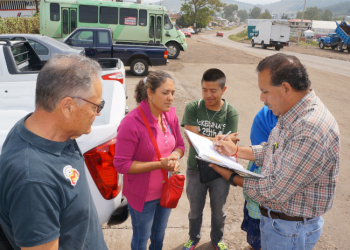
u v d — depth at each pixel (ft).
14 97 12.89
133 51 35.99
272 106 5.06
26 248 3.31
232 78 38.27
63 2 47.55
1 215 3.58
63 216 3.67
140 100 6.43
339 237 9.89
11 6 95.96
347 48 87.71
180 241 9.28
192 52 67.00
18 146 3.42
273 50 90.53
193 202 8.21
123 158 6.22
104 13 49.67
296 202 5.03
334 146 4.64
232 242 9.32
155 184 6.67
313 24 243.40
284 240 5.33
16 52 14.78
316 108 4.71
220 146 6.26
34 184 3.23
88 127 3.88
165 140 6.65
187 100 26.35
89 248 4.28
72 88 3.49
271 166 5.20
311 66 52.19
